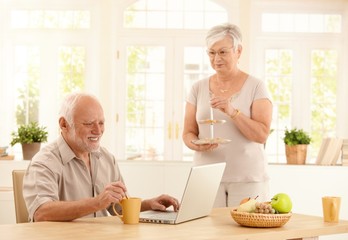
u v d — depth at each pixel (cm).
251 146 322
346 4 648
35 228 215
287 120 652
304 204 478
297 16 652
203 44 648
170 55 648
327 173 479
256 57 649
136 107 650
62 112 258
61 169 257
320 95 655
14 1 645
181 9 651
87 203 229
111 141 630
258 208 228
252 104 324
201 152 328
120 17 647
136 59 650
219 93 328
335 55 655
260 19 647
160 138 651
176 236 203
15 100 650
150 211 259
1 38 645
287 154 503
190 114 340
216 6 650
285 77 652
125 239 195
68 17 647
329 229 230
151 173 480
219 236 205
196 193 238
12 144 506
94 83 646
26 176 253
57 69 648
